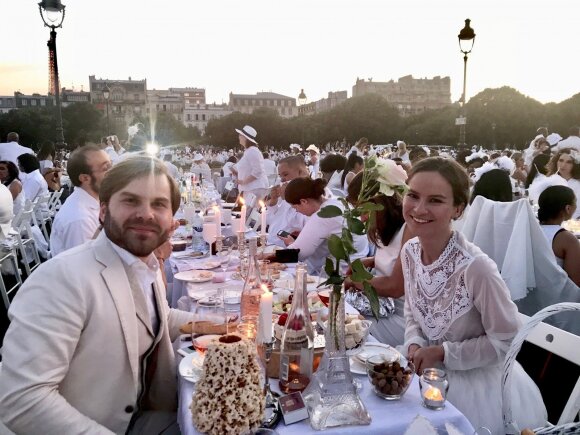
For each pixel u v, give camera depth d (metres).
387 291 2.59
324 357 1.40
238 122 53.84
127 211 1.50
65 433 1.31
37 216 7.73
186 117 107.00
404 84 107.69
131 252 1.55
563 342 1.89
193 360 1.66
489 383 1.92
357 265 1.39
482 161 9.89
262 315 1.54
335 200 3.42
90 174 3.25
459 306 1.95
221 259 3.36
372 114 53.47
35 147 47.44
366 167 1.51
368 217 1.51
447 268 1.97
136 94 97.94
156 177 1.54
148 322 1.62
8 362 1.31
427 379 1.46
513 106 48.03
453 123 49.41
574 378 1.86
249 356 1.27
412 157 8.82
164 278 2.54
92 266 1.47
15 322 1.34
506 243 3.31
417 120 55.94
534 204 6.10
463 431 1.39
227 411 1.22
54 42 10.59
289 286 2.54
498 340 1.89
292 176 5.46
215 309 1.87
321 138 53.38
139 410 1.73
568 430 1.54
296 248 3.34
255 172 8.34
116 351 1.47
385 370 1.51
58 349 1.34
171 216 1.60
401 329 2.60
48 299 1.36
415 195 1.97
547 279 3.18
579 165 6.19
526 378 1.96
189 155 34.81
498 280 1.89
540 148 11.16
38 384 1.29
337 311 1.39
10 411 1.29
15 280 5.43
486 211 3.43
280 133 53.53
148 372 1.76
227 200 8.64
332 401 1.35
